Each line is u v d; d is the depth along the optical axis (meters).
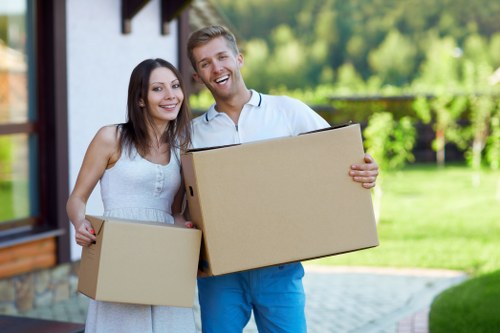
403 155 13.19
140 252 3.07
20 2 6.39
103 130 3.33
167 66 3.32
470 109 17.84
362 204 3.28
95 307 3.33
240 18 36.84
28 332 3.72
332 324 6.07
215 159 3.16
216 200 3.17
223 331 3.52
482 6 34.84
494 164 15.81
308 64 35.19
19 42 6.40
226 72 3.42
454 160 19.28
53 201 6.55
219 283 3.49
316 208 3.25
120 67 7.12
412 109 18.80
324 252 3.25
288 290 3.49
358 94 21.06
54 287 6.54
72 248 6.69
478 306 6.02
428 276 7.78
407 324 5.95
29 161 6.50
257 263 3.20
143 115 3.33
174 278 3.12
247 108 3.51
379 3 35.56
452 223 11.02
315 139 3.25
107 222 3.02
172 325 3.38
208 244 3.17
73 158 6.70
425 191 14.38
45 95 6.54
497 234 10.06
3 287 6.10
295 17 36.41
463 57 31.92
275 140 3.22
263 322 3.57
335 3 36.03
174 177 3.41
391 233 10.34
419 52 34.59
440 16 35.06
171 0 7.49
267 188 3.21
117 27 7.06
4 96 6.30
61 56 6.50
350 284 7.44
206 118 3.56
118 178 3.34
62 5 6.49
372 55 35.09
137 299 3.06
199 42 3.42
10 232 6.31
